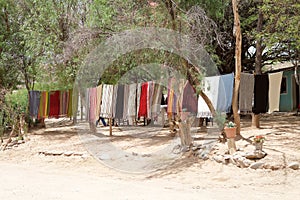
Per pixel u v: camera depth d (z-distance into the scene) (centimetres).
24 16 1407
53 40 1227
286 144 812
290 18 809
